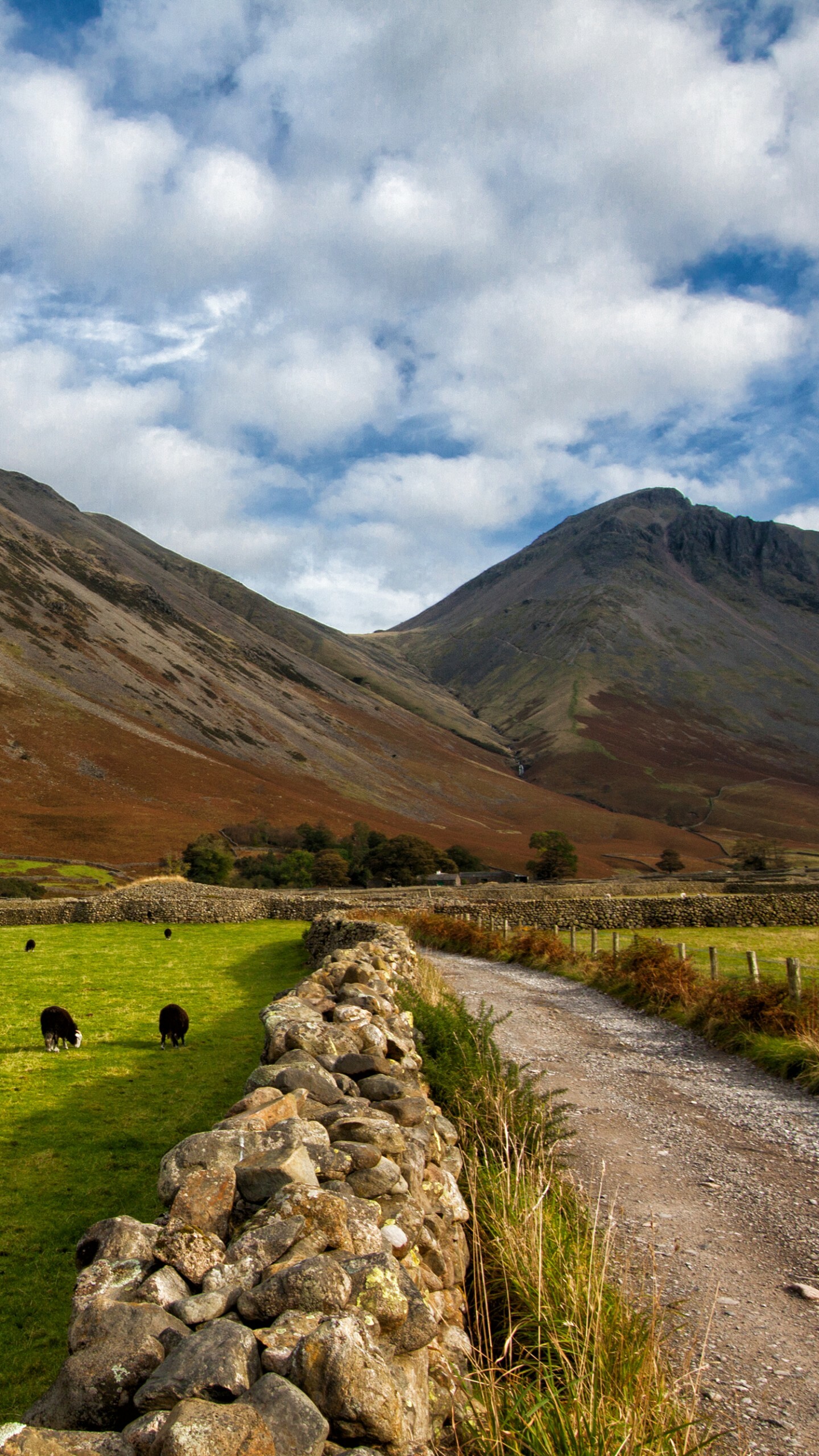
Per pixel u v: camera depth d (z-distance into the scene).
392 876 140.75
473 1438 3.86
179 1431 2.54
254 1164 4.46
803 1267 6.64
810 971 20.52
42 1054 14.41
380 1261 3.80
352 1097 6.58
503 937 33.28
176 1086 12.55
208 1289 3.58
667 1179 8.59
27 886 96.06
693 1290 6.26
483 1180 6.87
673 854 194.00
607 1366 4.27
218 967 26.02
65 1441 2.57
